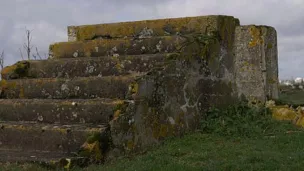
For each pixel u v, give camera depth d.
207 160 6.45
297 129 8.46
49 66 9.09
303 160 6.20
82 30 10.12
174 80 7.82
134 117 6.99
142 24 9.57
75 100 7.79
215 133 8.04
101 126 7.08
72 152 6.88
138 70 8.33
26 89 8.65
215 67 8.88
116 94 7.87
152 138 7.29
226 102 9.13
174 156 6.75
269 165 6.00
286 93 14.80
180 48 8.21
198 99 8.40
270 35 9.77
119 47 9.16
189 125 8.13
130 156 6.79
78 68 8.82
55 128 7.15
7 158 6.71
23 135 7.37
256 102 9.43
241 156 6.54
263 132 8.18
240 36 9.57
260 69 9.46
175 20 9.33
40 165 6.40
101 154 6.56
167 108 7.64
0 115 8.16
